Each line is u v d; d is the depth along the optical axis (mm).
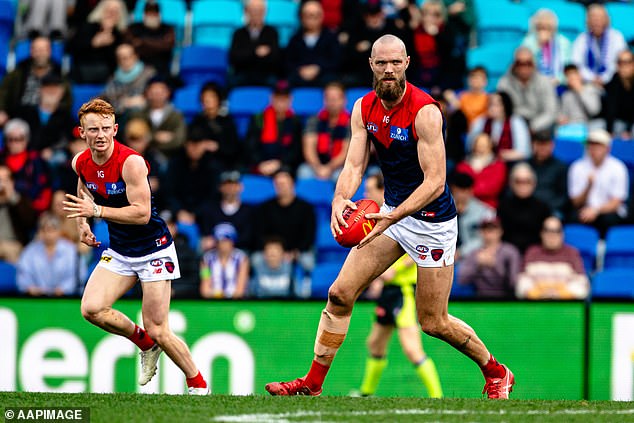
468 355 21750
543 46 46781
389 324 31000
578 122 44344
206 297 31672
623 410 18609
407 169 20047
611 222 39781
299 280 37094
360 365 31969
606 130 44406
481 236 36594
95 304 20766
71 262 36500
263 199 40969
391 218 19359
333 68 45375
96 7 49812
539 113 43406
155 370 22219
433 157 19438
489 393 21953
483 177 39156
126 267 21062
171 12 50812
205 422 16438
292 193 38281
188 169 40156
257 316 31656
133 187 20266
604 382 31484
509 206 37188
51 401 19125
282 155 41719
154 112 41844
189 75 47719
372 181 31562
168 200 39969
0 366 31688
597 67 46625
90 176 20594
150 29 46875
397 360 32281
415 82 44656
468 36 49656
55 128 42938
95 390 31516
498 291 35062
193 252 35219
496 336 31641
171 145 41156
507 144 40969
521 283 35156
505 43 48750
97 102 20078
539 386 31469
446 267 20406
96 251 37594
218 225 38062
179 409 17938
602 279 36875
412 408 18406
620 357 31531
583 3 52000
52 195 40719
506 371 22062
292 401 19297
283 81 45531
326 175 40938
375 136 20047
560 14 50562
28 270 36312
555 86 45906
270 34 46094
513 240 37000
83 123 20000
